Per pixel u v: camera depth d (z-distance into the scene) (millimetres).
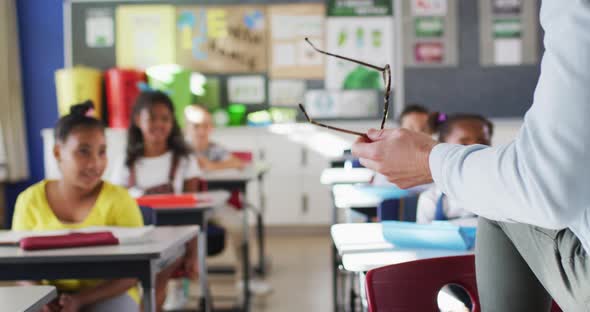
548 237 654
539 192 517
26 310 824
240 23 5344
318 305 3092
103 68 5359
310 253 4430
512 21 5176
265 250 4559
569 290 637
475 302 945
